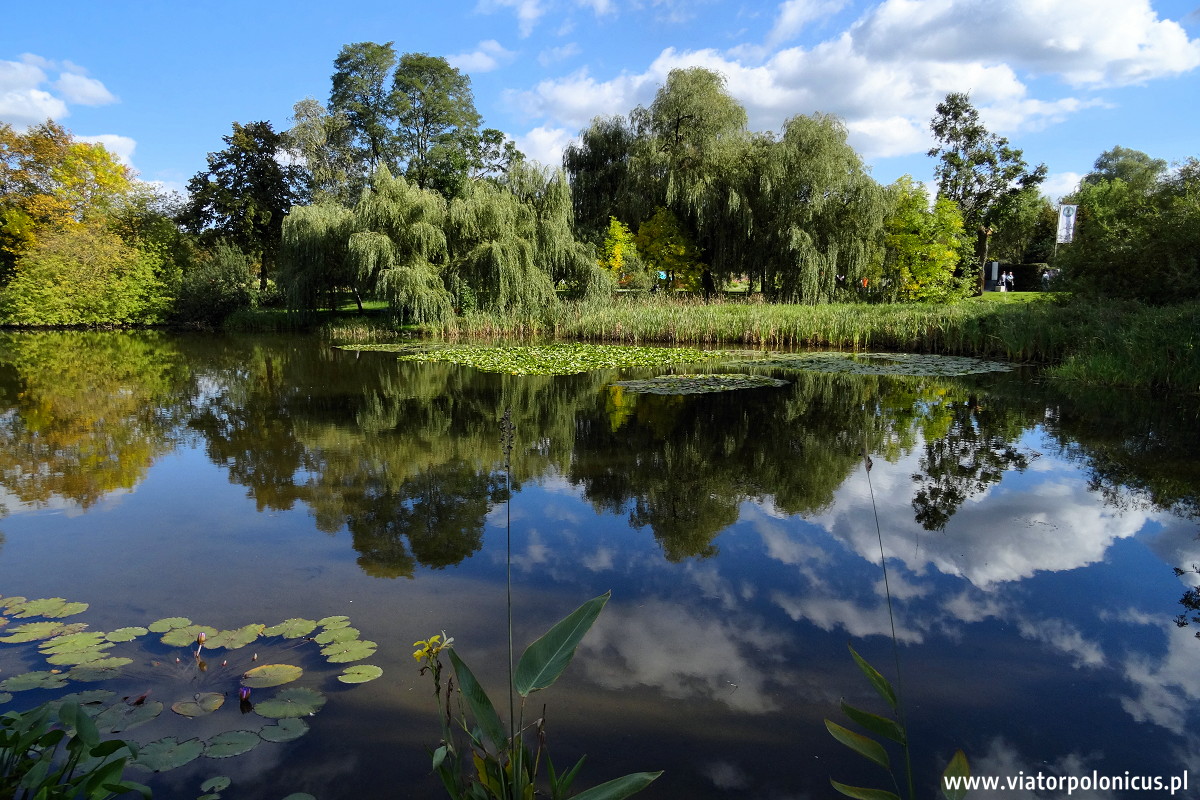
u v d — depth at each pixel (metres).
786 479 6.04
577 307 21.77
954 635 3.33
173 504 5.26
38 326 27.58
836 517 5.03
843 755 2.44
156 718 2.57
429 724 2.58
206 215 31.66
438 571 4.03
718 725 2.61
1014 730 2.61
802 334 19.22
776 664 3.05
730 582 3.93
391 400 10.24
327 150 34.22
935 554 4.34
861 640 3.28
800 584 3.90
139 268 28.08
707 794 2.22
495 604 3.60
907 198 26.80
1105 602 3.68
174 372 13.76
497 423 8.48
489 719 1.70
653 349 17.83
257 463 6.53
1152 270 14.84
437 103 36.31
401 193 20.31
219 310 28.66
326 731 2.53
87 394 10.90
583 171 29.53
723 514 5.11
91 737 1.76
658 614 3.53
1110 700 2.80
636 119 28.31
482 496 5.52
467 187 21.16
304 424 8.43
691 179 26.20
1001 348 15.89
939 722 2.65
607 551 4.38
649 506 5.29
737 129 27.20
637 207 27.45
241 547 4.38
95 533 4.63
